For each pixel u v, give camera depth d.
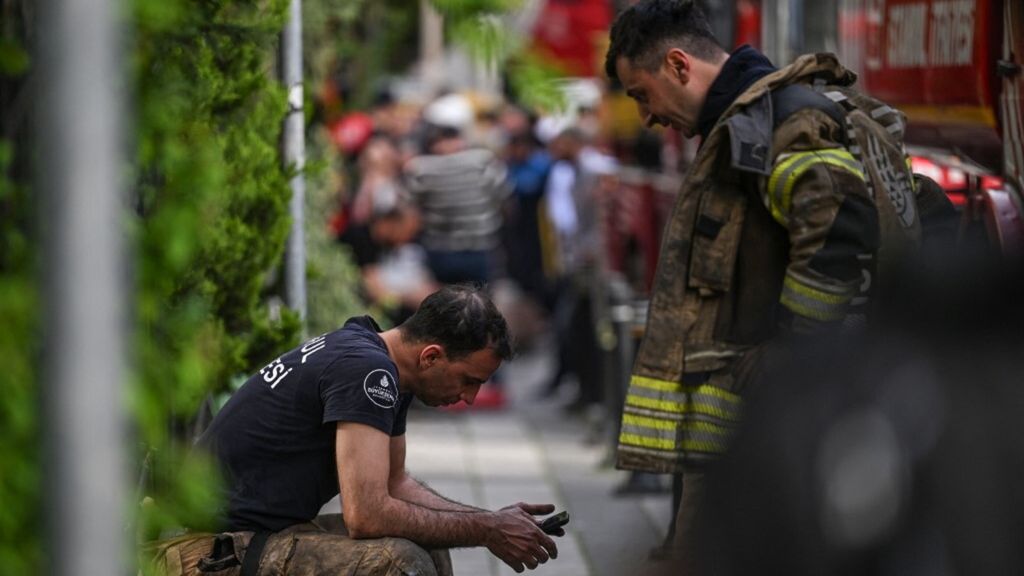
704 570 3.79
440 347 8.22
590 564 12.63
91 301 3.63
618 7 14.15
